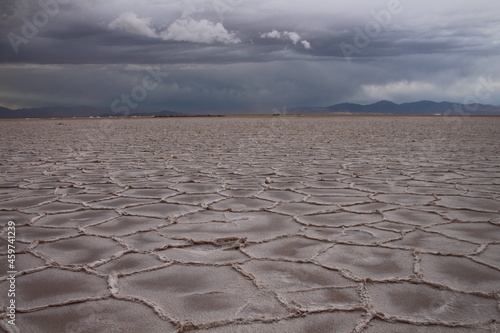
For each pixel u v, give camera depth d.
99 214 3.07
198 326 1.48
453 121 27.59
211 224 2.78
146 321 1.52
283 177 4.71
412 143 9.50
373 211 3.10
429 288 1.77
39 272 1.97
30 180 4.62
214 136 12.41
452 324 1.48
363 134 13.09
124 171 5.30
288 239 2.45
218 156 6.95
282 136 12.24
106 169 5.50
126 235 2.54
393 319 1.52
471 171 5.09
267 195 3.72
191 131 15.55
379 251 2.23
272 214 3.04
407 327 1.47
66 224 2.80
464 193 3.76
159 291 1.76
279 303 1.65
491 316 1.54
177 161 6.30
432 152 7.43
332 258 2.13
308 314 1.56
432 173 4.96
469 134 12.81
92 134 13.95
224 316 1.55
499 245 2.32
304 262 2.07
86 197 3.68
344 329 1.46
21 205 3.38
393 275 1.91
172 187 4.14
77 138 11.98
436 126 19.33
